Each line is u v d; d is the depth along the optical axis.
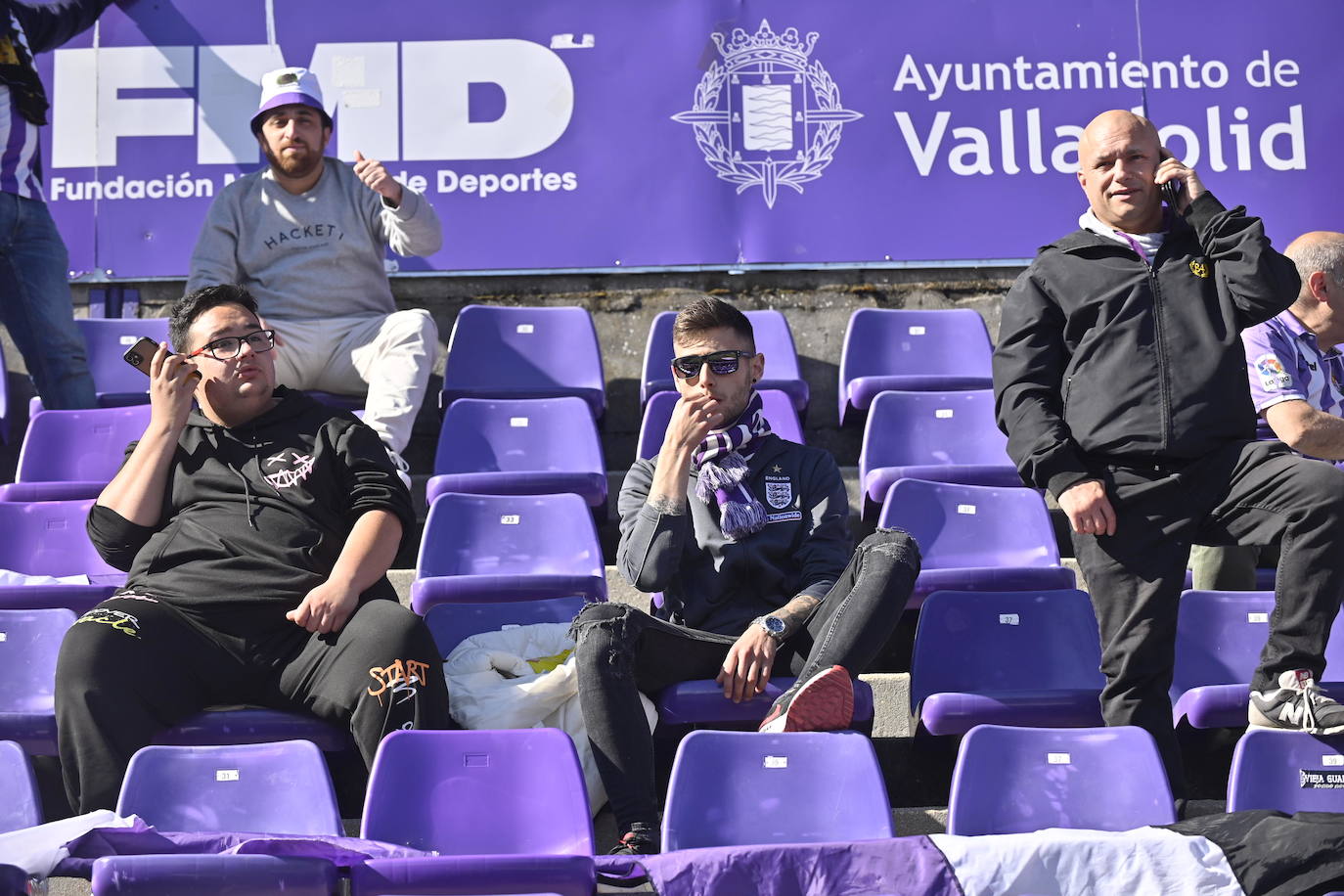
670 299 11.88
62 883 6.43
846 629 6.73
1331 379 8.62
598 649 6.65
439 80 12.00
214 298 7.87
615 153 11.96
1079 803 6.16
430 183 11.90
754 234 11.90
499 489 9.08
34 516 8.69
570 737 6.58
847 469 9.98
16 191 10.41
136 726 6.53
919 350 11.27
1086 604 7.89
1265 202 11.86
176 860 5.31
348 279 10.79
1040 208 11.92
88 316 11.67
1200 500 6.75
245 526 7.30
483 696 7.15
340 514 7.48
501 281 11.90
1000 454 9.85
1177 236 7.12
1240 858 5.52
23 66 10.57
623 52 12.08
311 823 5.95
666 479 7.33
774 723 6.53
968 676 7.69
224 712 6.75
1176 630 6.82
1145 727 6.70
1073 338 7.11
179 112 11.91
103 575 8.27
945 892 5.41
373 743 6.62
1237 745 6.25
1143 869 5.50
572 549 8.37
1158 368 6.87
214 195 11.82
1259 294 6.84
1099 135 7.30
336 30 12.02
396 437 10.02
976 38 12.09
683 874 5.43
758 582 7.44
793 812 6.05
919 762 7.67
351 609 6.94
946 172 11.96
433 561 8.27
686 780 6.09
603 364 11.47
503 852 5.91
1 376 10.53
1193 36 12.09
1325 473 6.45
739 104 12.02
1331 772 6.20
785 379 10.68
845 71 12.08
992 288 11.91
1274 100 12.01
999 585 8.17
